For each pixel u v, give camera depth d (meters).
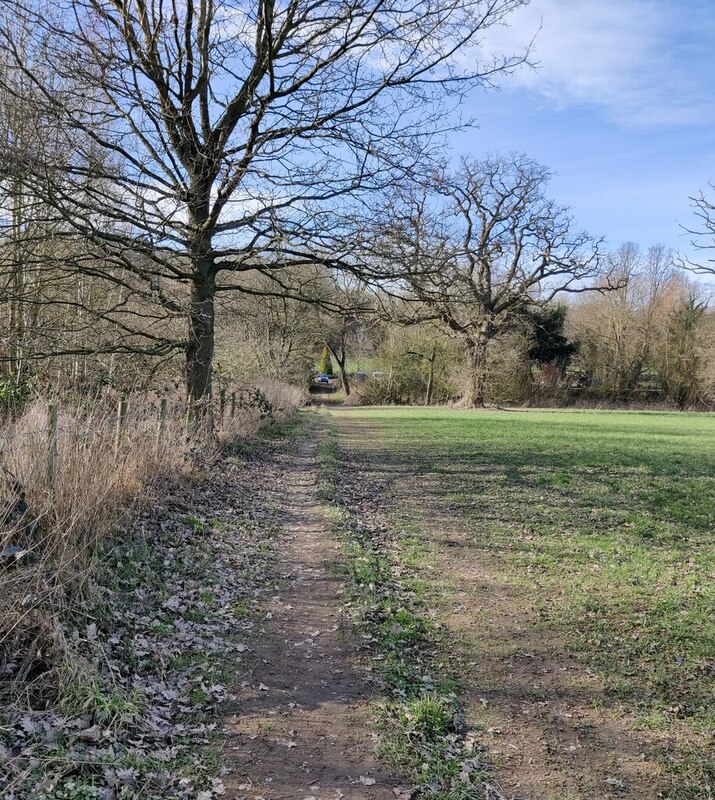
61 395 11.02
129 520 6.78
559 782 3.57
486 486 12.56
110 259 11.10
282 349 33.16
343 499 11.10
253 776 3.45
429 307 14.04
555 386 52.47
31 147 9.60
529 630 5.66
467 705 4.39
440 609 6.13
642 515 9.95
